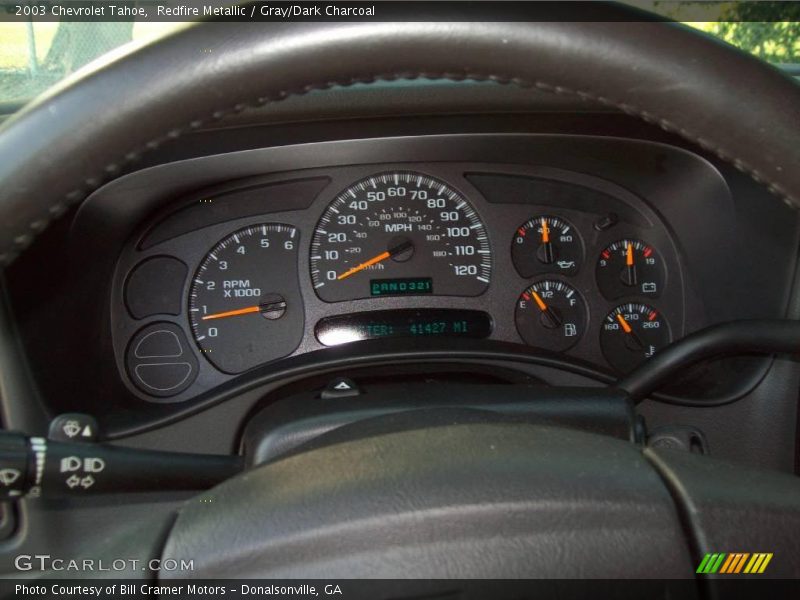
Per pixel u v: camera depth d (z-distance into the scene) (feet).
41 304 8.04
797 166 3.22
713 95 3.17
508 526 3.38
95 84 3.32
